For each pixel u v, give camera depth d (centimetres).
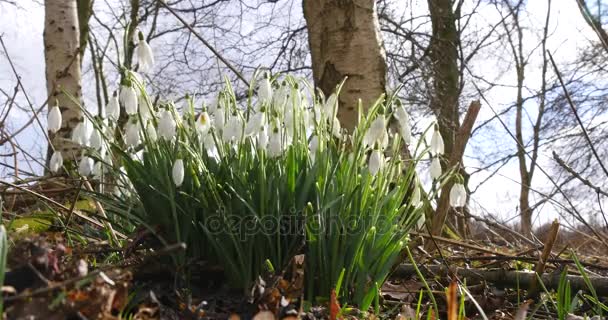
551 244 66
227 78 59
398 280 75
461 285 63
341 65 115
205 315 46
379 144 55
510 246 128
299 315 46
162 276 55
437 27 266
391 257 59
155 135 59
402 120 59
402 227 61
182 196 57
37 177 100
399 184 63
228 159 58
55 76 172
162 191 57
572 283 67
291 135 59
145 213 60
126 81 55
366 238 57
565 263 71
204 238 58
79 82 175
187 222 57
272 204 56
